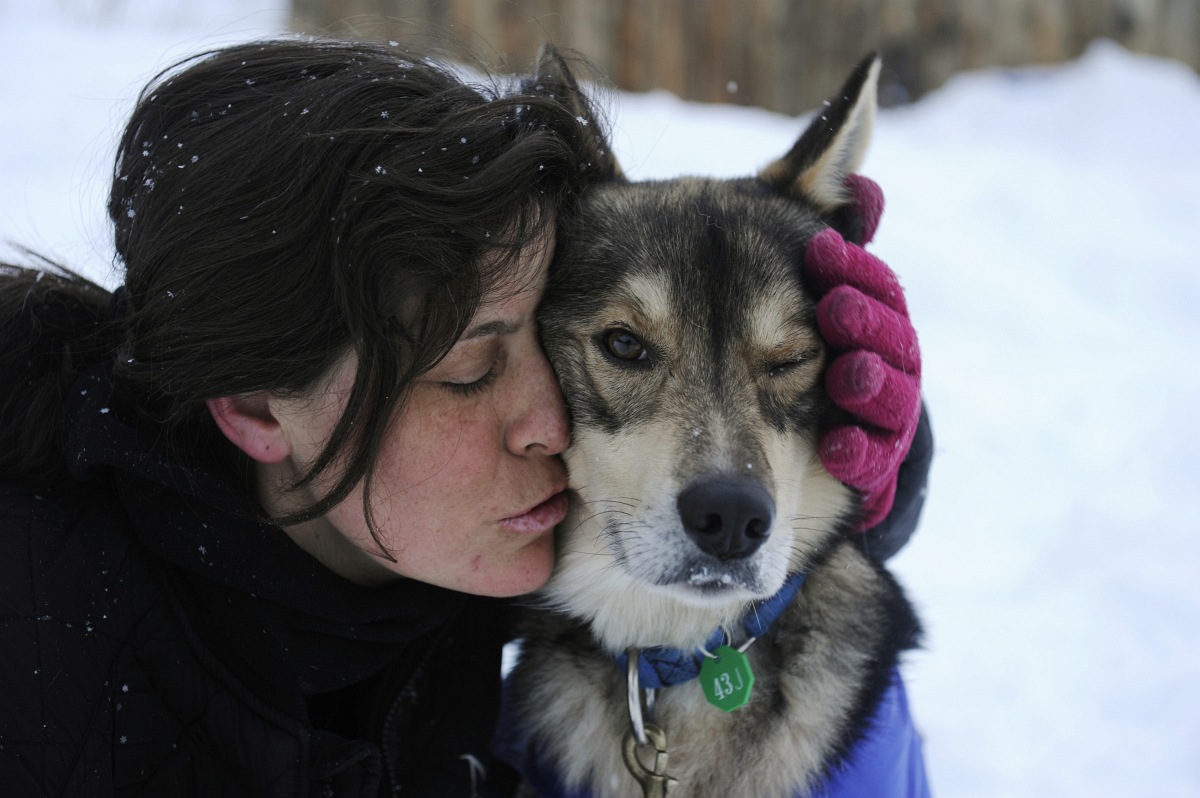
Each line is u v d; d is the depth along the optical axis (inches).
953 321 235.0
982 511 182.1
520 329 75.8
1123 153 327.6
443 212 66.7
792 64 350.6
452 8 303.4
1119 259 263.4
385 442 70.6
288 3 332.2
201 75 73.7
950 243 259.0
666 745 85.3
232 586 72.3
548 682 92.8
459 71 80.4
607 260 85.6
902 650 94.0
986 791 124.3
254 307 67.2
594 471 84.3
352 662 76.1
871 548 100.0
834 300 79.7
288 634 73.5
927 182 288.2
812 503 89.4
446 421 71.7
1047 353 227.3
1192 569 163.0
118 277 83.8
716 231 86.6
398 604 76.4
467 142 69.8
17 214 190.9
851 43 356.5
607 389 84.5
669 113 296.7
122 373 72.2
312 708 81.2
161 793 72.2
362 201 65.7
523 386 75.8
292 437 72.9
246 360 68.0
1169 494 184.5
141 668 71.4
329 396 70.4
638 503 81.0
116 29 321.7
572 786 89.4
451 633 86.7
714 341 84.0
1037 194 283.9
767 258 86.5
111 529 73.5
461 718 85.2
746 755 87.9
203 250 67.5
